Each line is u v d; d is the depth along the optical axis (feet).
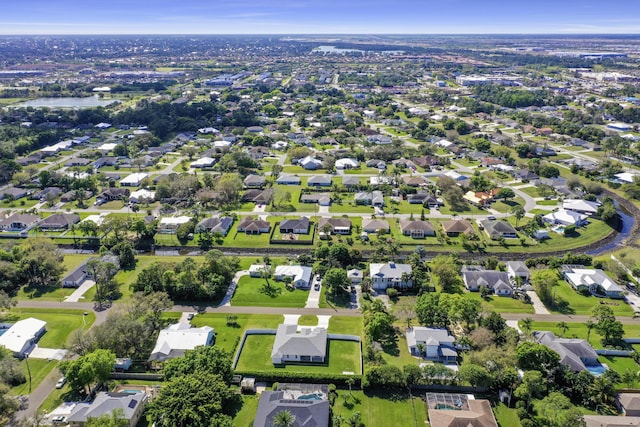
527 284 550.77
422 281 541.34
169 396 342.64
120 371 404.16
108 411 340.80
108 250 636.89
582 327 467.93
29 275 558.97
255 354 426.51
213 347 400.47
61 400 371.76
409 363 411.95
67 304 512.22
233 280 562.25
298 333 440.45
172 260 615.16
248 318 484.33
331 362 415.64
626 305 508.94
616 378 379.35
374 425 346.95
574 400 368.68
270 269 570.05
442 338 430.20
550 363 382.42
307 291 538.06
